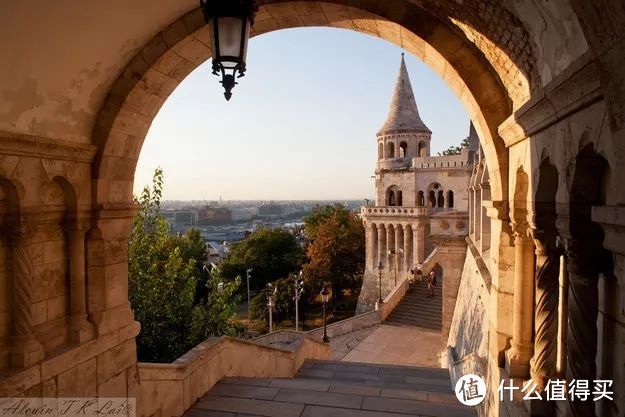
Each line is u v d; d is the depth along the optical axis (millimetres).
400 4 5211
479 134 5961
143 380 6422
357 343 23000
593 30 2404
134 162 6285
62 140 5020
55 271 5340
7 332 4711
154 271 11922
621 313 2760
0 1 3586
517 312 5281
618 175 2467
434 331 24938
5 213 4629
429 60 5914
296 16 5617
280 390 7621
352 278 51281
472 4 4363
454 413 6930
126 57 5371
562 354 4758
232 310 13234
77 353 5309
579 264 3469
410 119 49125
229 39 3576
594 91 2871
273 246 52000
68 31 4375
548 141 4020
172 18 5254
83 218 5539
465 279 16891
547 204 4441
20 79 4297
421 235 43812
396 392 7641
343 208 61219
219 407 6953
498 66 5121
